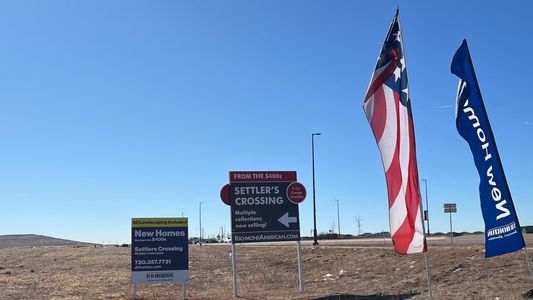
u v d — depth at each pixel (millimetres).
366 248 32844
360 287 19812
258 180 20094
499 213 9664
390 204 10312
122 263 37844
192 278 27516
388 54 10336
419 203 9734
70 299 18734
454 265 19578
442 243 35125
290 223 20188
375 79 10445
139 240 18531
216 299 18688
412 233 9953
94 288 22547
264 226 19953
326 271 27734
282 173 20312
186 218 18875
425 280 18422
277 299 17969
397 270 22406
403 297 16016
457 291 15391
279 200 20172
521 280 15273
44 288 22188
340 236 89062
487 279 16375
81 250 60562
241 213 19859
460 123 10227
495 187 9688
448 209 35062
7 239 151375
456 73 10188
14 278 26109
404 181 10023
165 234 18688
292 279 26125
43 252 59094
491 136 9719
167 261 18578
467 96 10047
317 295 18344
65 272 31266
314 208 46656
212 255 43562
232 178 19922
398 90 10125
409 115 9906
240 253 43875
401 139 10070
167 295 20156
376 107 10430
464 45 10078
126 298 18938
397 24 10227
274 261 35062
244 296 19219
